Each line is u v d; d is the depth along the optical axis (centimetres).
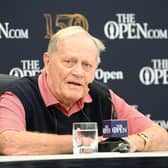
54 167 311
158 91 936
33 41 896
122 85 924
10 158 316
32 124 540
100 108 582
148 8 936
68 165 312
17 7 893
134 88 928
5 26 889
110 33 923
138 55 931
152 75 934
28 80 562
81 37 529
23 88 548
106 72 919
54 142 470
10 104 527
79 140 430
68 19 909
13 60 889
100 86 602
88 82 536
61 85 533
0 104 528
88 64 530
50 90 550
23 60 892
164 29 939
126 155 328
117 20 927
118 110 605
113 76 922
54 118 550
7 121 502
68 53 525
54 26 903
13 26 891
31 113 539
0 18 888
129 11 930
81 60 527
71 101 546
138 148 511
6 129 489
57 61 531
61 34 533
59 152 468
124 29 928
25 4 895
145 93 933
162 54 939
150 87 934
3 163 304
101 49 544
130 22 930
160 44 939
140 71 931
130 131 597
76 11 912
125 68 926
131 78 928
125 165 320
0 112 519
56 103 547
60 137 475
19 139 471
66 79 530
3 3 889
